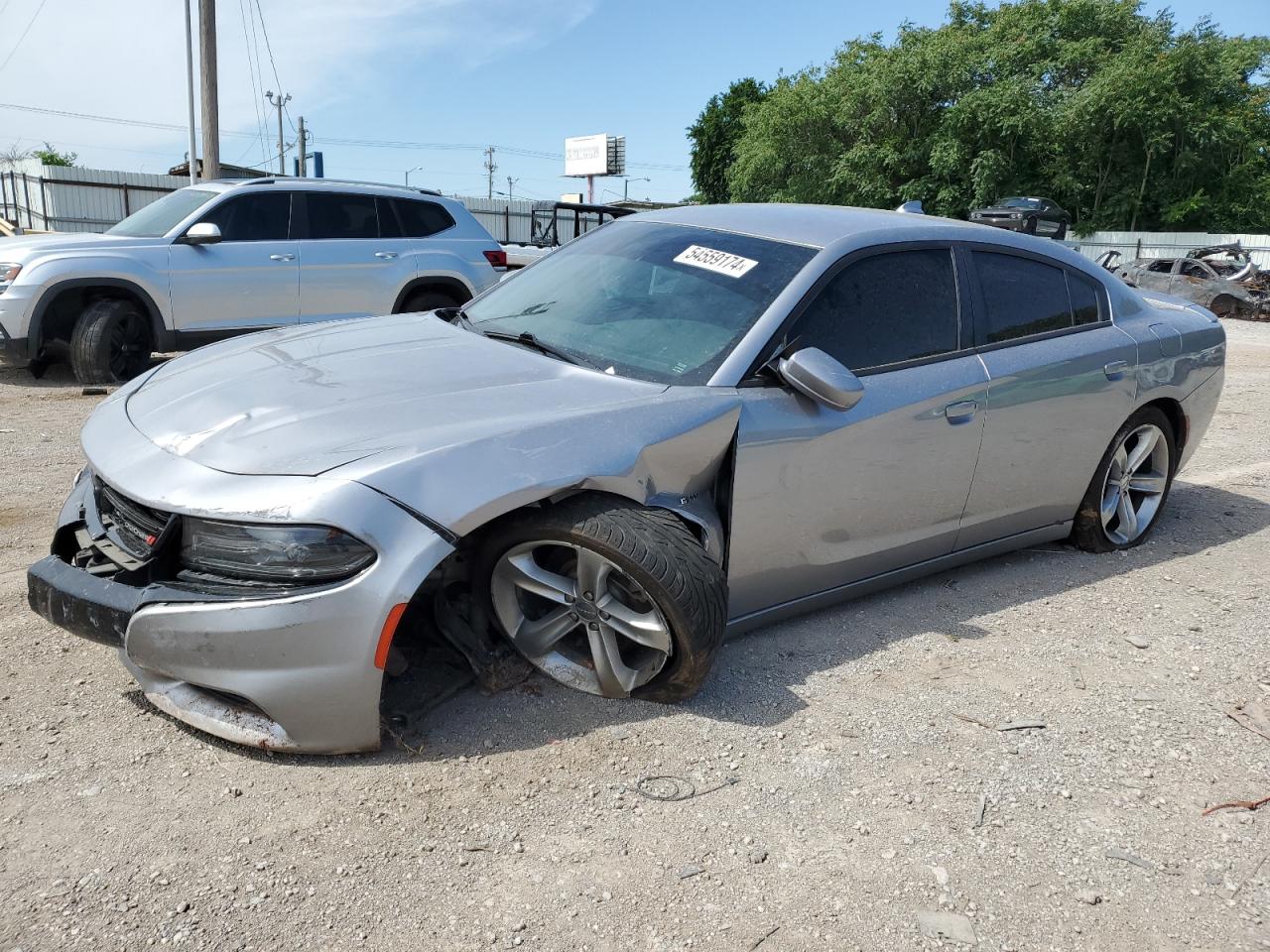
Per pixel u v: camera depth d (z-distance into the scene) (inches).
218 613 97.2
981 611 156.8
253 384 121.0
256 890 85.7
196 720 104.0
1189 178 1501.0
